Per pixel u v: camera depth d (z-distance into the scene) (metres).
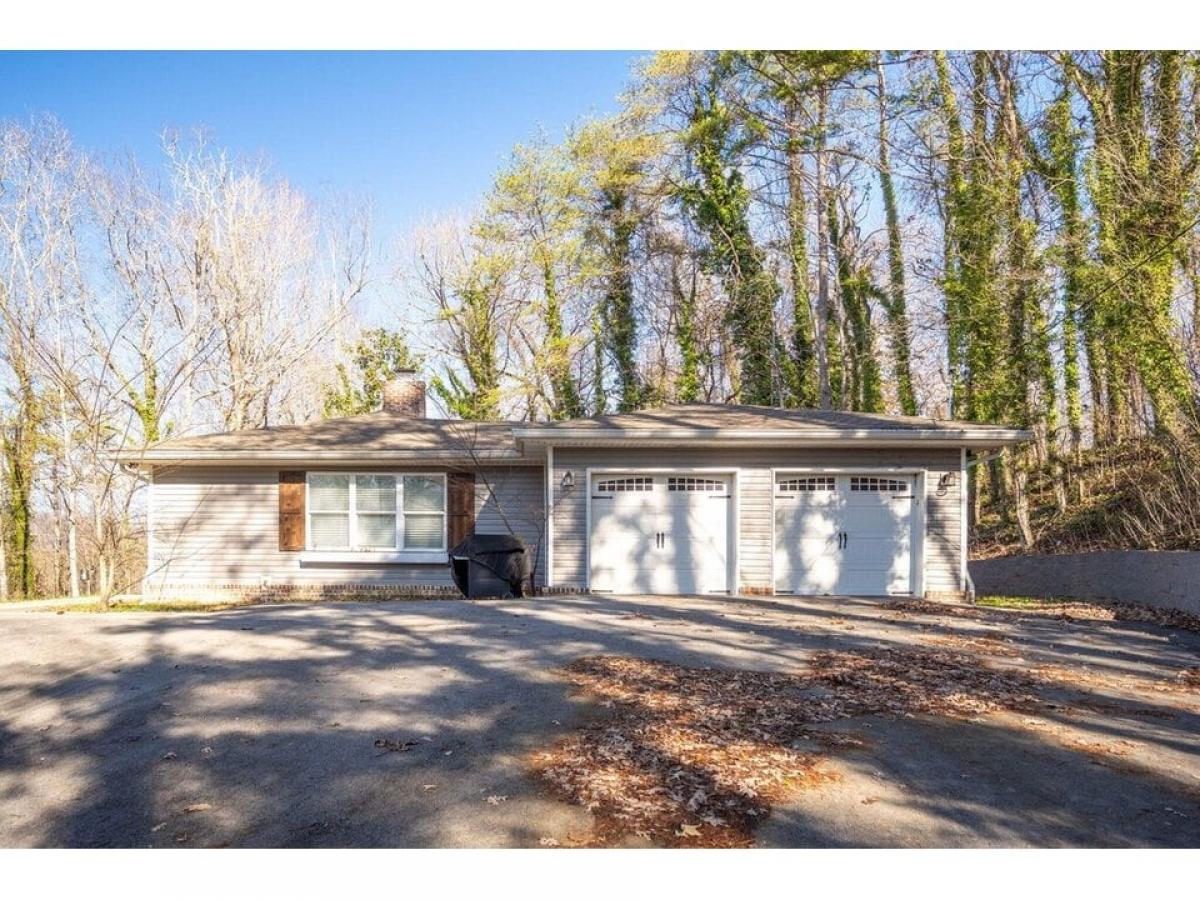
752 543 13.61
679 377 28.53
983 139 19.33
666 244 28.27
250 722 5.71
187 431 25.00
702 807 4.28
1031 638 9.44
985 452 14.84
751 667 7.53
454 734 5.44
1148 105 15.37
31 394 20.80
